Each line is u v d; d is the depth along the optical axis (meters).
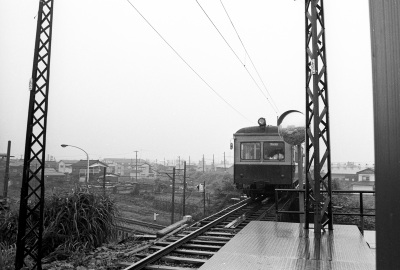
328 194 6.55
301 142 7.93
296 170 16.09
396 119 1.25
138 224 24.95
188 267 6.11
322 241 5.86
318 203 6.28
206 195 40.81
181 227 10.40
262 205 14.95
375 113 1.40
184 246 7.41
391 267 1.27
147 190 47.22
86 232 8.80
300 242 5.80
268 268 4.41
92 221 9.01
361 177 51.53
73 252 7.97
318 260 4.74
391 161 1.29
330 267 4.43
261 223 7.63
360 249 5.32
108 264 6.60
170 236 9.17
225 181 35.97
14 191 44.75
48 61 7.15
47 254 8.45
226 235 8.65
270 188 15.13
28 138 6.98
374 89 1.41
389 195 1.30
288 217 14.88
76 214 8.90
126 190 47.16
